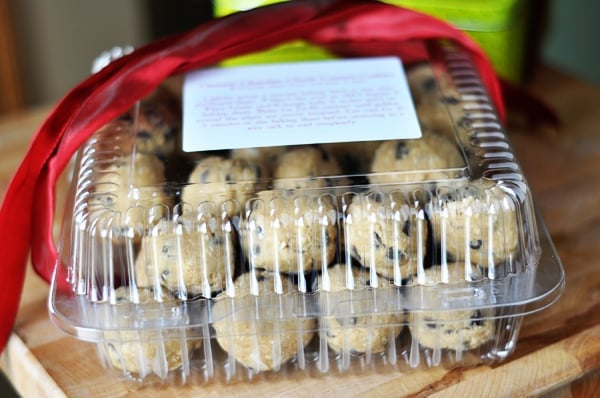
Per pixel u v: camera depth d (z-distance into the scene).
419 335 0.41
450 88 0.48
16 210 0.43
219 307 0.40
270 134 0.44
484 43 0.56
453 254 0.41
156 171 0.42
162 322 0.40
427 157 0.42
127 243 0.40
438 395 0.41
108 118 0.43
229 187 0.42
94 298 0.41
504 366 0.42
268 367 0.42
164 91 0.47
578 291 0.47
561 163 0.56
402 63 0.49
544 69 0.66
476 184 0.42
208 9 0.76
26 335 0.45
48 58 0.83
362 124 0.44
